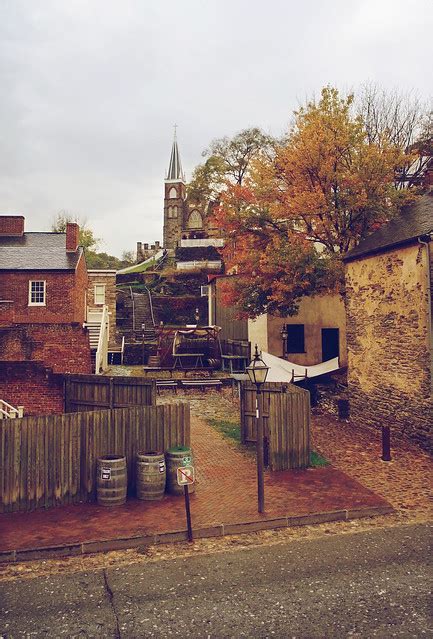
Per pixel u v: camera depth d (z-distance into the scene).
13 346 17.06
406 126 30.08
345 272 19.20
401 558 8.25
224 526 9.39
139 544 8.95
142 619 6.67
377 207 19.62
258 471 10.09
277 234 22.28
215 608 6.89
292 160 20.75
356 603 6.94
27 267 28.02
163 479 10.95
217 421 17.70
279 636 6.26
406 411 15.34
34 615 6.80
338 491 11.17
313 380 23.92
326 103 20.56
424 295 14.45
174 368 26.83
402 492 11.25
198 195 58.09
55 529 9.35
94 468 10.92
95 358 27.14
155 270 57.16
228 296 24.66
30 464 10.42
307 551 8.62
